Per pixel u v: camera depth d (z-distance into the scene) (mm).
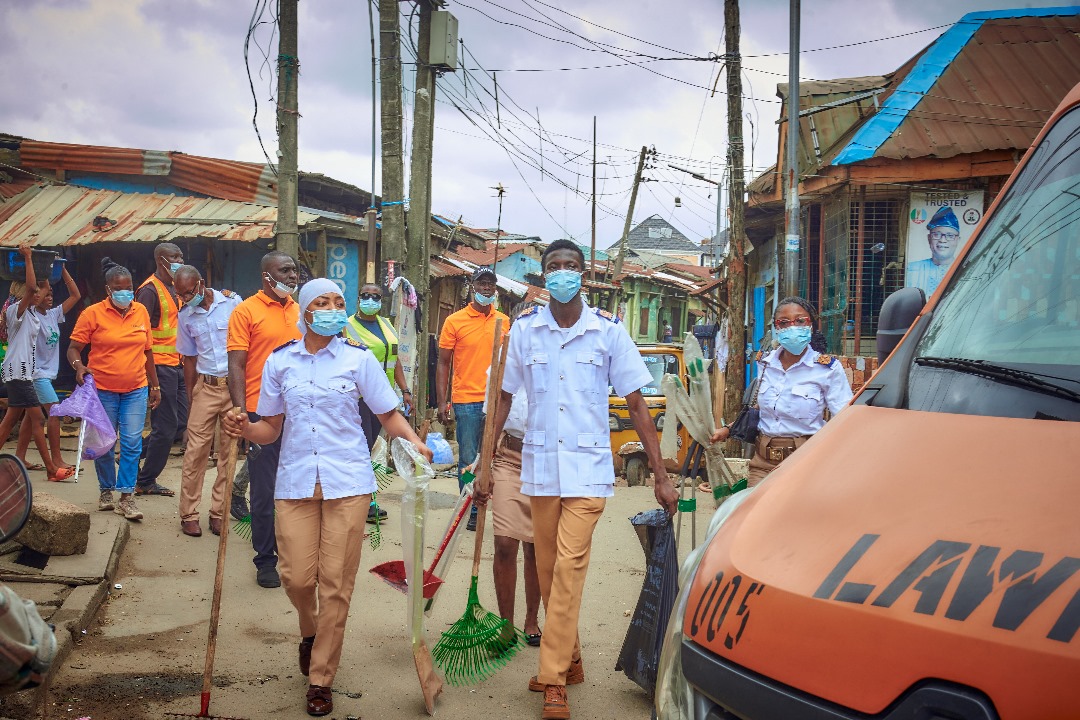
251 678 4598
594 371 4559
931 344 2664
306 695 4328
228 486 4164
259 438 4570
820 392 5285
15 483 2432
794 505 2172
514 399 5215
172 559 6613
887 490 2037
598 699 4559
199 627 5297
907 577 1741
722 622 1970
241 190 15352
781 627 1818
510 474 5188
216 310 7250
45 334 8891
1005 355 2434
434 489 10445
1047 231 2682
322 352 4523
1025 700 1466
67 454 10562
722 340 22500
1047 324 2461
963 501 1893
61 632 4660
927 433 2201
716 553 2238
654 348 13078
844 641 1704
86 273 14984
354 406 4508
